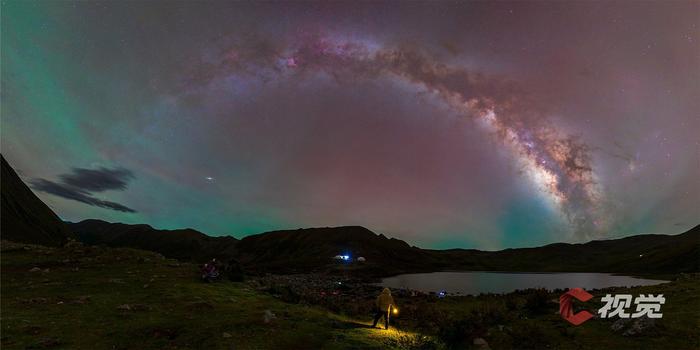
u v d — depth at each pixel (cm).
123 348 1069
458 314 1986
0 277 2005
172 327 1290
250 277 2952
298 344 1214
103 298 1650
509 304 2048
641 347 1177
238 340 1205
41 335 1112
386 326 1557
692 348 1128
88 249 3030
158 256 3212
